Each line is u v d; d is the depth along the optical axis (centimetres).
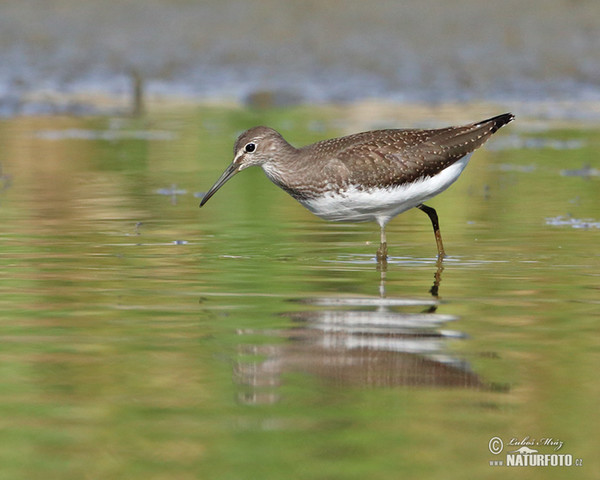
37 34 3378
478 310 1031
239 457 659
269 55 3172
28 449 673
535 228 1498
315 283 1156
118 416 732
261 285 1143
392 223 1559
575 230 1480
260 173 1998
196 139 2348
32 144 2244
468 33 3359
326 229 1506
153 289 1116
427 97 2756
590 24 3450
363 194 1334
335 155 1341
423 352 886
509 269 1231
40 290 1104
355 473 637
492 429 712
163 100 2805
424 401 766
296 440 689
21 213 1571
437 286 1143
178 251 1327
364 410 748
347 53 3172
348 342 914
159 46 3269
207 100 2803
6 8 3644
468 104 2681
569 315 1009
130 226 1492
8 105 2717
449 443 687
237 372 830
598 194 1770
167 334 938
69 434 699
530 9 3606
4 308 1028
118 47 3259
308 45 3256
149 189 1809
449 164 1352
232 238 1423
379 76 2952
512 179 1914
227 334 939
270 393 783
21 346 898
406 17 3541
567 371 832
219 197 1753
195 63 3112
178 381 809
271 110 2652
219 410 744
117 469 642
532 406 755
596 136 2362
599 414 741
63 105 2731
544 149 2227
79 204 1658
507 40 3284
